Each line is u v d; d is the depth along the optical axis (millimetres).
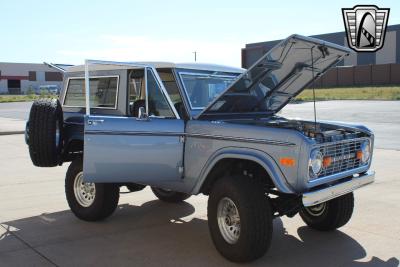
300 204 5094
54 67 7180
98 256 5121
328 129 5777
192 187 5418
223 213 5000
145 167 5324
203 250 5316
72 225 6227
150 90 5680
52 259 5023
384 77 56062
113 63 5402
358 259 5047
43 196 7875
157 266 4848
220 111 5852
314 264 4910
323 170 4848
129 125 5238
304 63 5602
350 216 5871
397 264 4914
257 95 5953
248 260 4812
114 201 6262
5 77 83938
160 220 6480
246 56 64062
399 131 17766
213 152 5105
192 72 5812
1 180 9266
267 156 4684
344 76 59469
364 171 5547
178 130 5379
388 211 6848
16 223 6305
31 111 6000
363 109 28703
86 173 5160
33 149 5965
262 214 4691
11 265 4852
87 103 5199
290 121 6215
